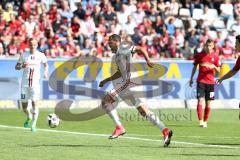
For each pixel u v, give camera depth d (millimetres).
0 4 71625
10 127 43406
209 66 47250
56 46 64500
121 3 74125
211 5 80312
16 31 65625
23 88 41438
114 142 34750
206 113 46688
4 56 59031
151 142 35031
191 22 75500
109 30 70125
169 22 74812
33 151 30203
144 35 70688
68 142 34344
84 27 69312
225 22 78875
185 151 31078
